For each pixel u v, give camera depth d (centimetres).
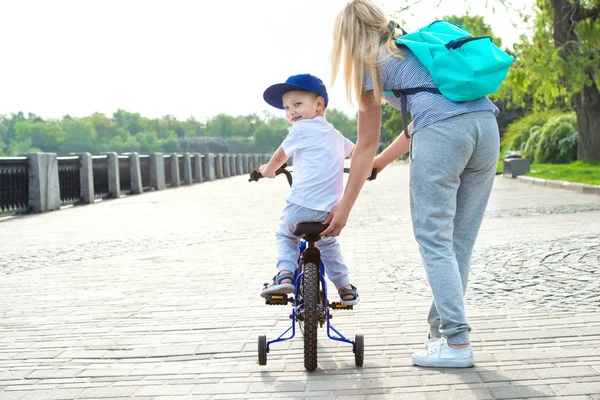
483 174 331
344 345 378
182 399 304
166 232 989
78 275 652
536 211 1052
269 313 462
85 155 1700
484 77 305
